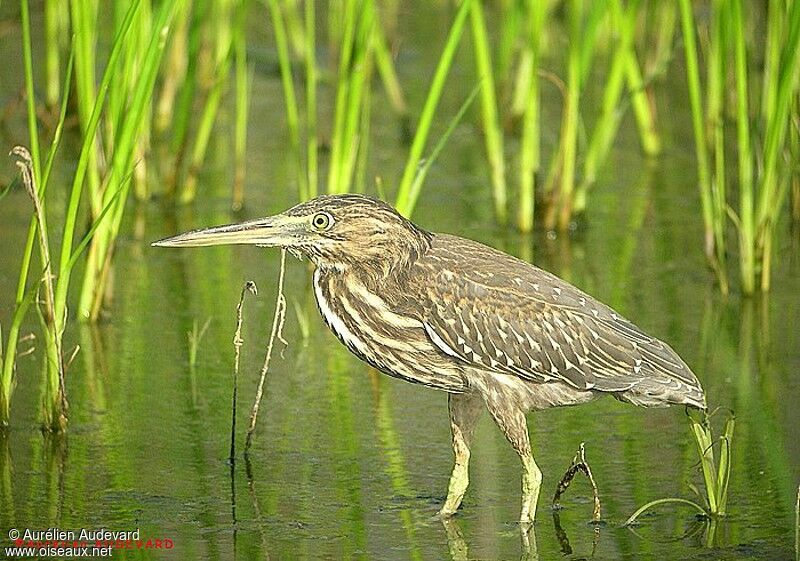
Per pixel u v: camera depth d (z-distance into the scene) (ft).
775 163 48.73
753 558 31.53
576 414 40.19
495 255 34.83
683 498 34.68
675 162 65.21
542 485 35.53
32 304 46.50
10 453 36.58
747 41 71.56
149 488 34.83
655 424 39.45
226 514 33.53
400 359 34.40
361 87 48.57
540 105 72.84
